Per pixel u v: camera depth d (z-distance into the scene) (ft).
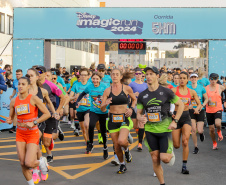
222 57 47.47
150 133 17.70
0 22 88.33
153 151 17.67
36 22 49.96
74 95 31.14
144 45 56.39
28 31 50.11
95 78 25.84
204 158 26.37
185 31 48.24
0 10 87.76
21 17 50.08
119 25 48.98
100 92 25.89
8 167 23.11
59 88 25.16
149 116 17.62
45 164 19.29
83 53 146.30
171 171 22.40
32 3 102.32
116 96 21.43
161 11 48.42
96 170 22.54
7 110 40.29
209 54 47.62
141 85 31.58
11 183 19.40
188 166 23.80
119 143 20.72
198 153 28.17
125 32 48.96
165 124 17.58
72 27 49.60
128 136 22.84
